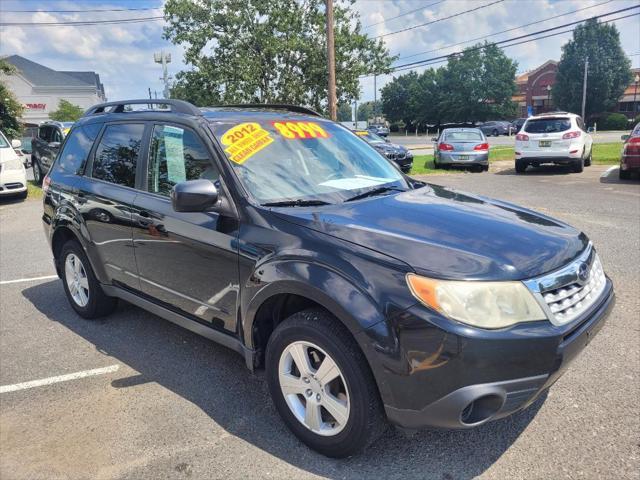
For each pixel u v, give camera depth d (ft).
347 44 79.61
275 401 9.52
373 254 8.11
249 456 9.01
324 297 8.15
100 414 10.42
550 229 9.56
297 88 78.02
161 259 11.63
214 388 11.30
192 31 77.41
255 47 78.74
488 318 7.41
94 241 13.74
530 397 7.72
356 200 10.53
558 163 47.34
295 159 11.34
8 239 26.58
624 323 13.70
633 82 230.68
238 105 14.07
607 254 19.77
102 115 14.60
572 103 219.20
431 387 7.50
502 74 243.40
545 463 8.59
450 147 51.88
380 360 7.69
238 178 10.21
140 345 13.52
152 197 11.94
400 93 284.20
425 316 7.43
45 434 9.82
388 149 50.98
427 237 8.53
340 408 8.49
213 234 10.19
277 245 9.09
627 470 8.34
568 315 8.08
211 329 10.90
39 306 16.57
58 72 236.63
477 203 10.96
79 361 12.71
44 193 15.92
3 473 8.77
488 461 8.71
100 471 8.75
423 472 8.50
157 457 9.05
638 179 41.22
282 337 9.04
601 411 9.95
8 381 11.83
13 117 73.31
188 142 11.27
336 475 8.48
